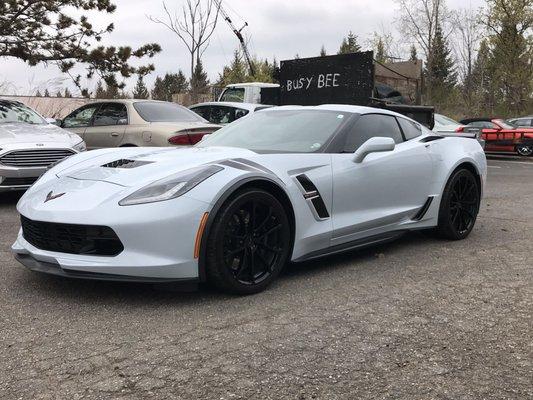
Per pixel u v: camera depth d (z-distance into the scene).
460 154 5.43
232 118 10.88
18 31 14.88
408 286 3.96
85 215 3.40
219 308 3.46
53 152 7.04
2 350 2.85
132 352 2.83
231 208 3.52
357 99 10.76
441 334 3.10
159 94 24.36
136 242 3.34
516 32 31.34
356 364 2.73
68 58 15.48
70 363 2.71
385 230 4.73
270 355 2.81
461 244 5.32
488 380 2.58
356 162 4.37
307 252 4.08
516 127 19.56
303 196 3.97
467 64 37.53
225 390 2.47
